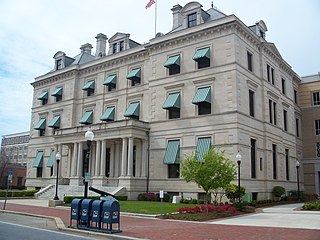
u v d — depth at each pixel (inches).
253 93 1620.3
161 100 1701.5
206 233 649.0
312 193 2118.6
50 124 2255.2
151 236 613.0
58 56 2410.2
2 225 777.6
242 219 906.7
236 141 1411.2
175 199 1446.9
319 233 639.1
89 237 625.0
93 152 1909.4
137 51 1879.9
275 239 573.6
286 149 1929.1
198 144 1515.7
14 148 5575.8
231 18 1505.9
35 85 2512.3
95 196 1451.8
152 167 1669.5
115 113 1955.0
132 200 1568.7
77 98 2202.3
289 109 2036.2
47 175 2257.6
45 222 853.8
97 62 2098.9
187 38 1644.9
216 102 1504.7
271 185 1626.5
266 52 1779.0
